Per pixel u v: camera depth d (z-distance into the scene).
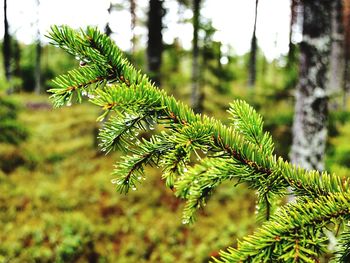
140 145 1.03
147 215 8.15
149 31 11.77
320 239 0.80
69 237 7.39
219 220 7.70
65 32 0.93
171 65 15.04
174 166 0.98
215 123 1.03
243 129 1.15
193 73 14.48
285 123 8.53
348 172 5.63
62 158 11.62
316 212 0.85
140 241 7.37
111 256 7.01
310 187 1.00
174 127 1.00
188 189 1.20
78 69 0.96
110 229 7.74
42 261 6.80
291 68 9.55
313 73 5.18
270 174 1.00
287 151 7.86
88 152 12.14
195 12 14.00
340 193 0.88
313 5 5.15
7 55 19.30
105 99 0.88
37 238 7.35
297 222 0.82
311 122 5.21
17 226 7.75
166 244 7.25
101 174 10.20
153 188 9.07
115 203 8.66
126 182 1.04
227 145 1.01
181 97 14.90
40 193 9.14
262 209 1.31
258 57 24.05
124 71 1.00
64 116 17.70
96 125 15.03
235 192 8.55
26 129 10.20
